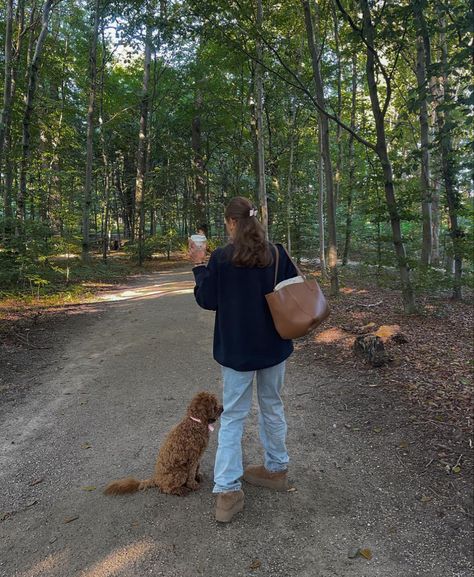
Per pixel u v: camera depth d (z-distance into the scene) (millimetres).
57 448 3523
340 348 5918
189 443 2707
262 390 2650
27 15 17422
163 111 22703
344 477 2967
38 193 13398
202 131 24188
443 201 9297
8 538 2443
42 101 14602
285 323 2375
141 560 2240
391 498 2713
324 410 4066
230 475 2516
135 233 23500
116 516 2590
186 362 5816
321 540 2361
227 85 19547
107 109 22750
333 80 15438
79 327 7930
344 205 18000
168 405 4371
